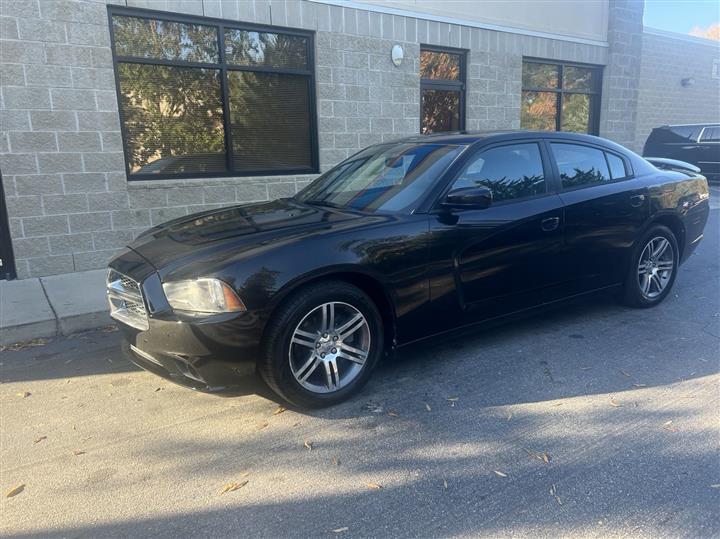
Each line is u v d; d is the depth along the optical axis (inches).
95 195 264.2
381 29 338.0
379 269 137.4
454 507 98.7
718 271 267.3
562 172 176.7
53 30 244.8
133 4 261.4
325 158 331.0
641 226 192.4
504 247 158.2
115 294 141.3
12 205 248.4
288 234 135.3
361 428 126.8
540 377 150.2
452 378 150.9
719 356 162.1
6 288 238.5
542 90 440.8
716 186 609.3
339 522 95.9
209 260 125.6
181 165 291.7
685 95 717.3
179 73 283.1
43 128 249.0
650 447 115.6
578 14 443.5
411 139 184.2
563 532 91.6
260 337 123.9
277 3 299.9
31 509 101.7
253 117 307.9
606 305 211.8
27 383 157.5
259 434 125.7
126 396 147.7
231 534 93.7
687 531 91.1
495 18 392.5
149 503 102.6
